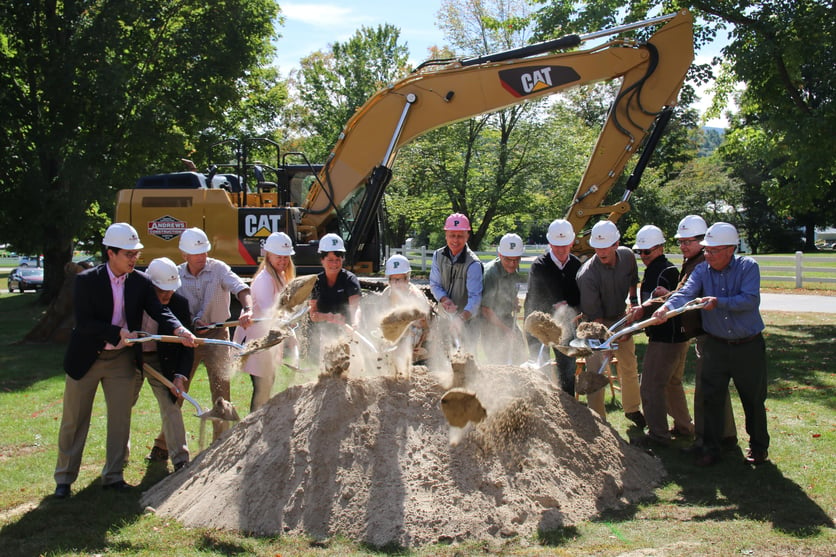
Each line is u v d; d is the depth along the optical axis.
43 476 5.34
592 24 14.77
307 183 13.01
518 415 4.52
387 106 11.12
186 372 5.27
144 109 19.64
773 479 4.95
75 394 4.89
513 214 26.28
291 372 6.21
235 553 3.81
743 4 12.88
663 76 10.62
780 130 12.62
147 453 5.93
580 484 4.43
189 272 5.71
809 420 6.54
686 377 8.65
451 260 6.08
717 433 5.31
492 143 25.77
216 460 4.67
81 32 19.05
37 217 18.78
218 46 21.62
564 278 6.00
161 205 11.53
